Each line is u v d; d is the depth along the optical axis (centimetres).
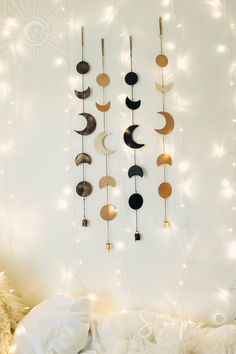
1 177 200
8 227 199
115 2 191
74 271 192
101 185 189
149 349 150
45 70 198
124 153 189
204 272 181
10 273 198
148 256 186
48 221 196
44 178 197
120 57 190
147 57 187
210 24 182
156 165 186
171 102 185
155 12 187
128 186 188
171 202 184
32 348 154
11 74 200
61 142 196
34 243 197
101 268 190
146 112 187
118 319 170
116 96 190
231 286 179
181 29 184
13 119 200
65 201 194
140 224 186
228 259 179
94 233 191
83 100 193
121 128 189
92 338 165
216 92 181
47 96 197
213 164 181
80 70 192
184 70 184
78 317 162
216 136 181
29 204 198
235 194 179
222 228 180
